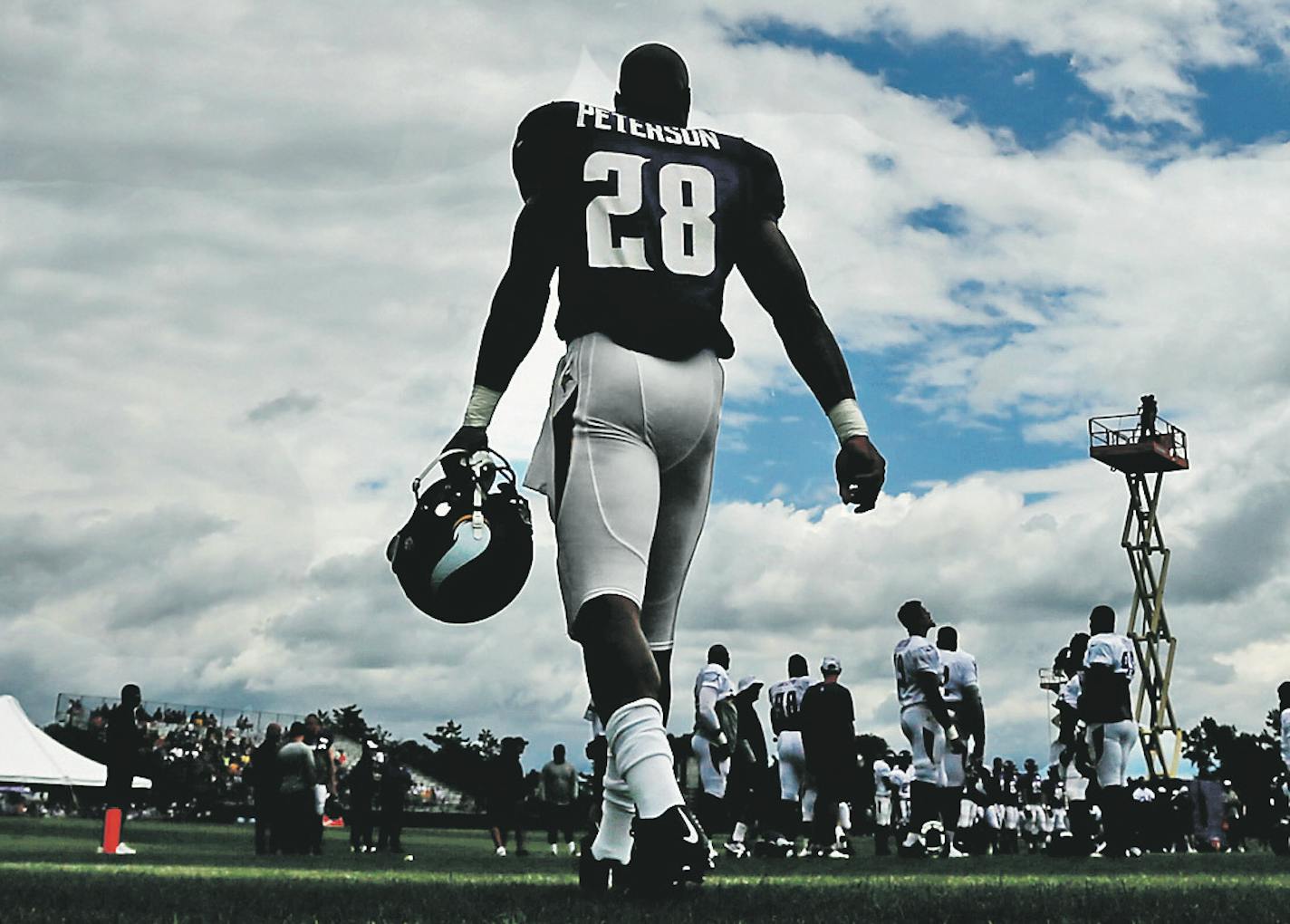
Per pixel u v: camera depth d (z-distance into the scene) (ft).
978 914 7.91
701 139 9.90
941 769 35.37
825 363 9.96
